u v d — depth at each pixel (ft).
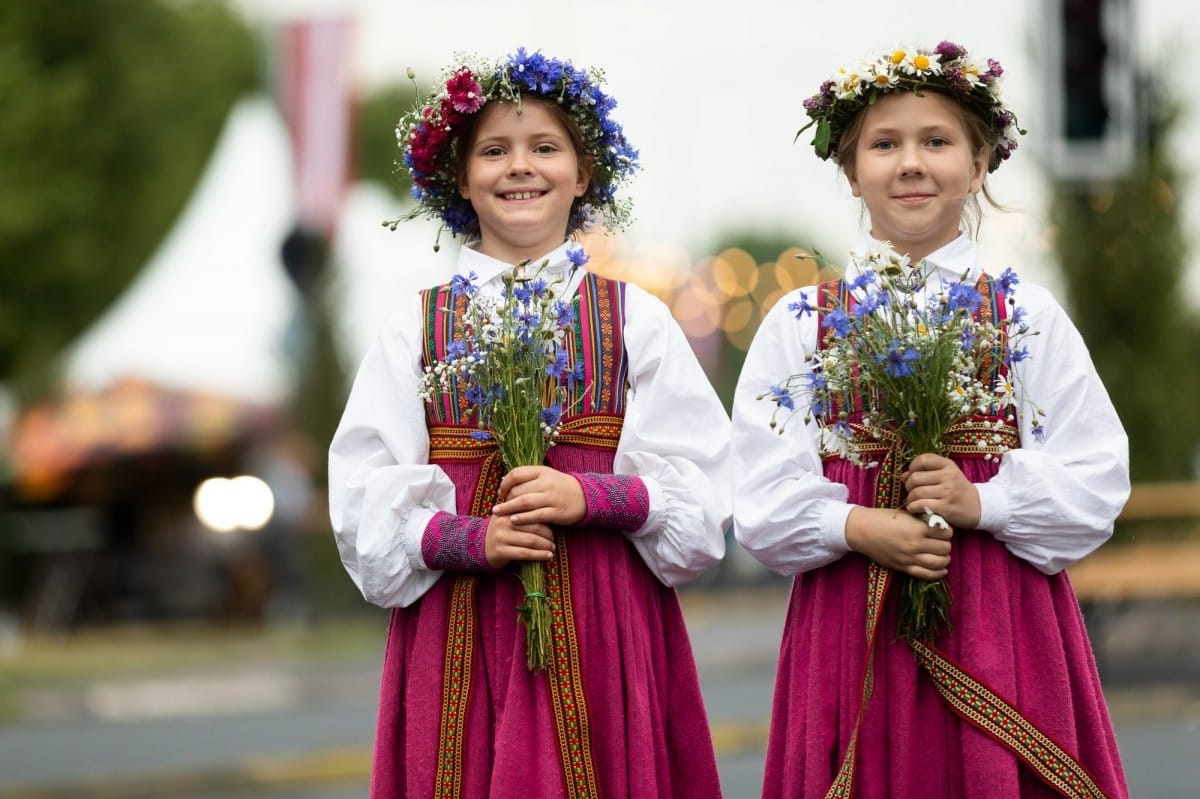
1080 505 35.73
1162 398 106.83
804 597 37.29
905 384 35.53
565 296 38.11
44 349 170.30
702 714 37.78
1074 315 107.45
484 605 36.96
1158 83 105.70
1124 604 98.07
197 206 152.25
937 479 35.32
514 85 37.96
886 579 35.91
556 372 36.58
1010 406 36.76
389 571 36.68
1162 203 106.32
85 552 146.10
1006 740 35.14
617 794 36.17
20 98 168.55
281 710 96.53
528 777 35.83
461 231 39.93
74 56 178.40
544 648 36.04
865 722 35.91
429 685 36.73
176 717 94.84
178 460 143.95
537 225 38.04
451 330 37.86
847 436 36.45
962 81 36.91
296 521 141.18
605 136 38.81
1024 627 36.04
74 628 145.07
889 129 37.19
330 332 145.89
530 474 36.04
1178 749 74.43
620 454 37.52
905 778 35.53
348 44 151.23
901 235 37.47
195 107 196.85
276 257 149.59
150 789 73.67
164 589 145.38
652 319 38.11
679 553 37.06
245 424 142.82
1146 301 106.52
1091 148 82.33
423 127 38.58
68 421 140.56
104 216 178.70
